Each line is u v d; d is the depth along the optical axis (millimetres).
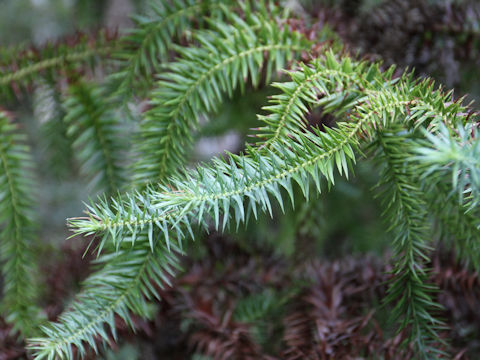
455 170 791
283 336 1147
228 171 876
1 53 1140
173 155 1026
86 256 1224
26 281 1119
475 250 1027
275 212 1259
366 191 1274
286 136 936
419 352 1000
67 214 1987
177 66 1036
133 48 1097
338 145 896
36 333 1074
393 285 1000
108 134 1124
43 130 1221
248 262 1215
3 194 1108
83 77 1147
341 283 1116
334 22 1132
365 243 1297
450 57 1124
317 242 1277
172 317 1154
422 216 994
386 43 1128
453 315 1095
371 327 1083
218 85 1058
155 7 1087
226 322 1146
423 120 906
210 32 1037
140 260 950
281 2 1108
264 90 1177
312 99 969
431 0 1134
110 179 1121
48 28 2732
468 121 908
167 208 856
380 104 907
